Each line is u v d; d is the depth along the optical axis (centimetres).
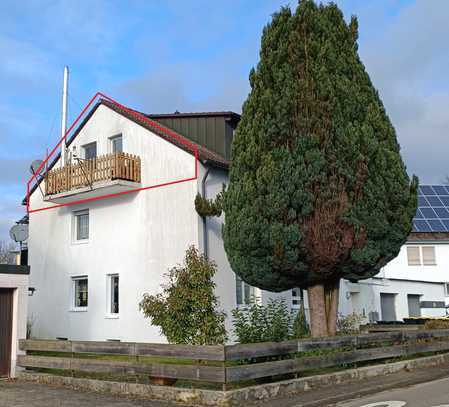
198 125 1994
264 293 1811
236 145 1283
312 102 1208
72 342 1120
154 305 1148
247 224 1198
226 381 882
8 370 1209
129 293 1761
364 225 1198
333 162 1192
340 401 938
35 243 2130
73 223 2006
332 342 1125
